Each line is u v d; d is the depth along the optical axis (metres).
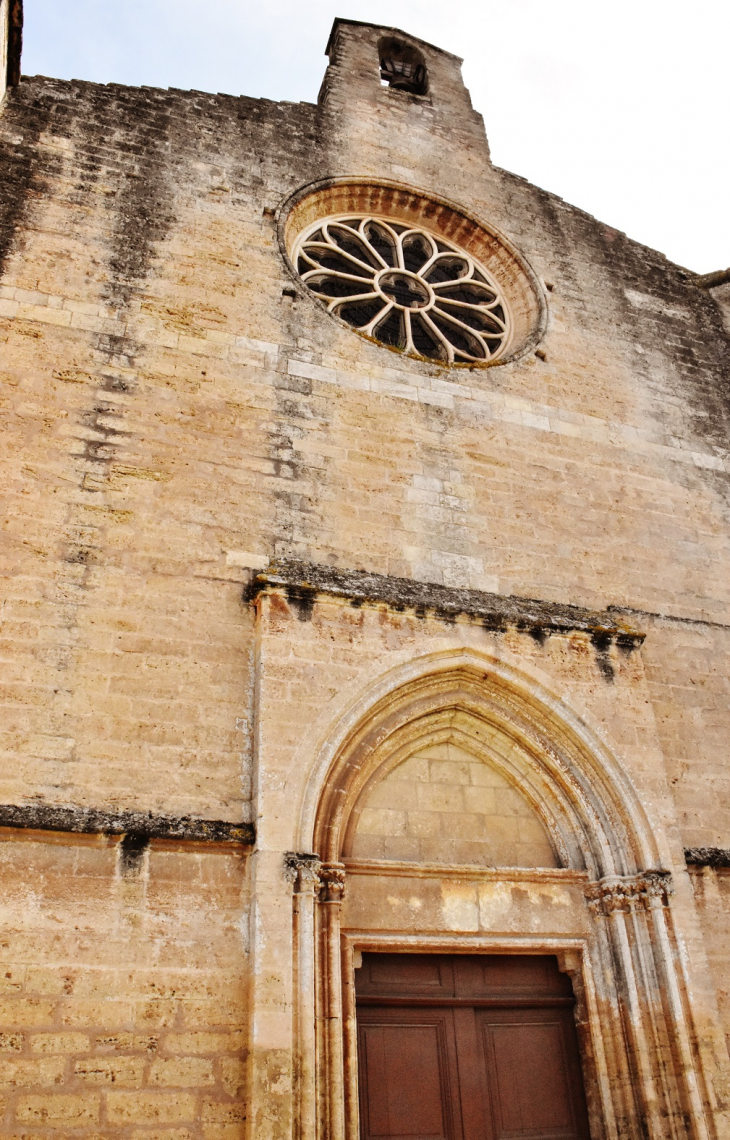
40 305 10.32
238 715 8.52
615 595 11.05
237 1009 7.28
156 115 12.87
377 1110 7.86
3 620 8.27
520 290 14.18
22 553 8.66
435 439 11.28
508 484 11.34
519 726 9.66
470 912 8.73
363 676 8.92
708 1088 7.96
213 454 9.99
